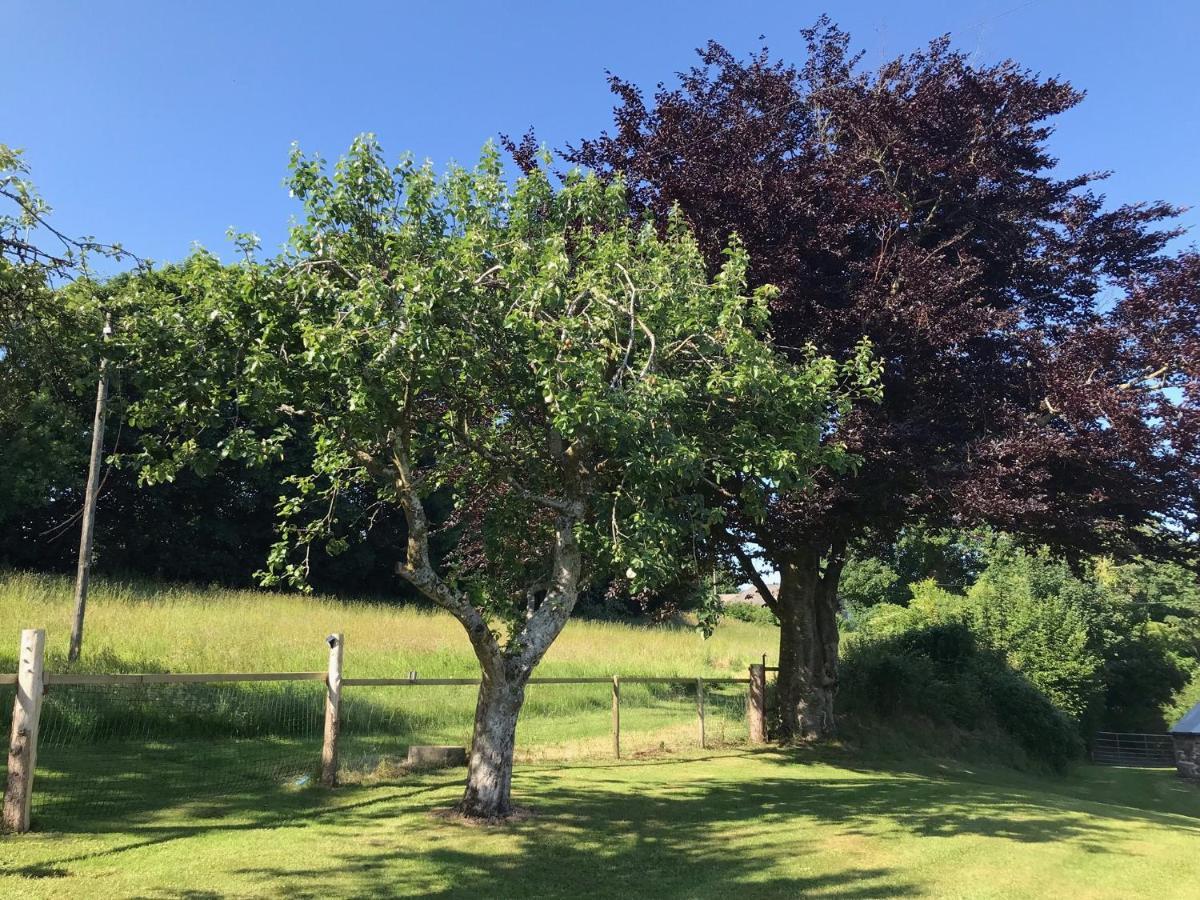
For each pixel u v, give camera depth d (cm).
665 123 1396
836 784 1175
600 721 1816
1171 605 5578
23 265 912
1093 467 1260
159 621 2136
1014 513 1159
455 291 733
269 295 754
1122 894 666
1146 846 849
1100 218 1472
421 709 1645
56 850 650
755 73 1491
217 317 768
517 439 990
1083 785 2141
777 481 863
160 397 783
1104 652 4166
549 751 1356
